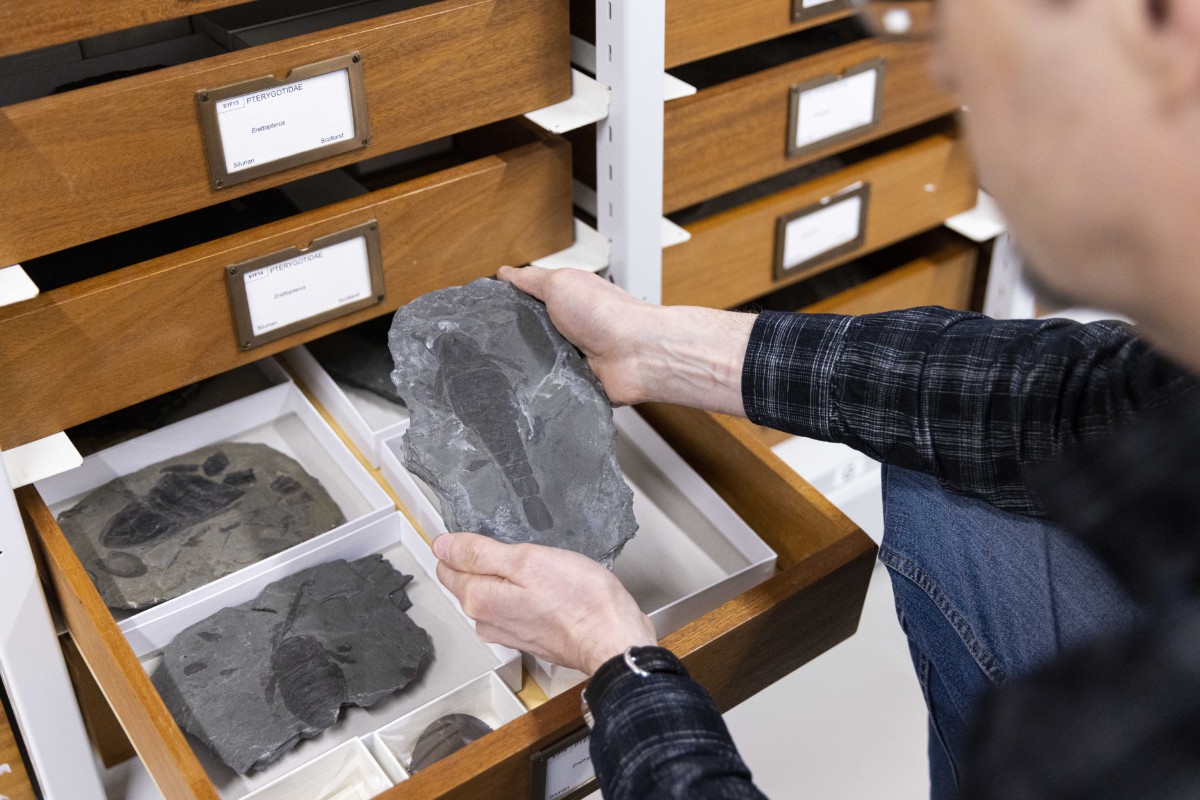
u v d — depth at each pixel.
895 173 1.37
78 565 0.93
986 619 0.91
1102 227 0.40
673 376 0.98
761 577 1.04
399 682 0.99
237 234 0.99
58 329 0.92
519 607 0.82
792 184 1.37
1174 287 0.40
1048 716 0.48
